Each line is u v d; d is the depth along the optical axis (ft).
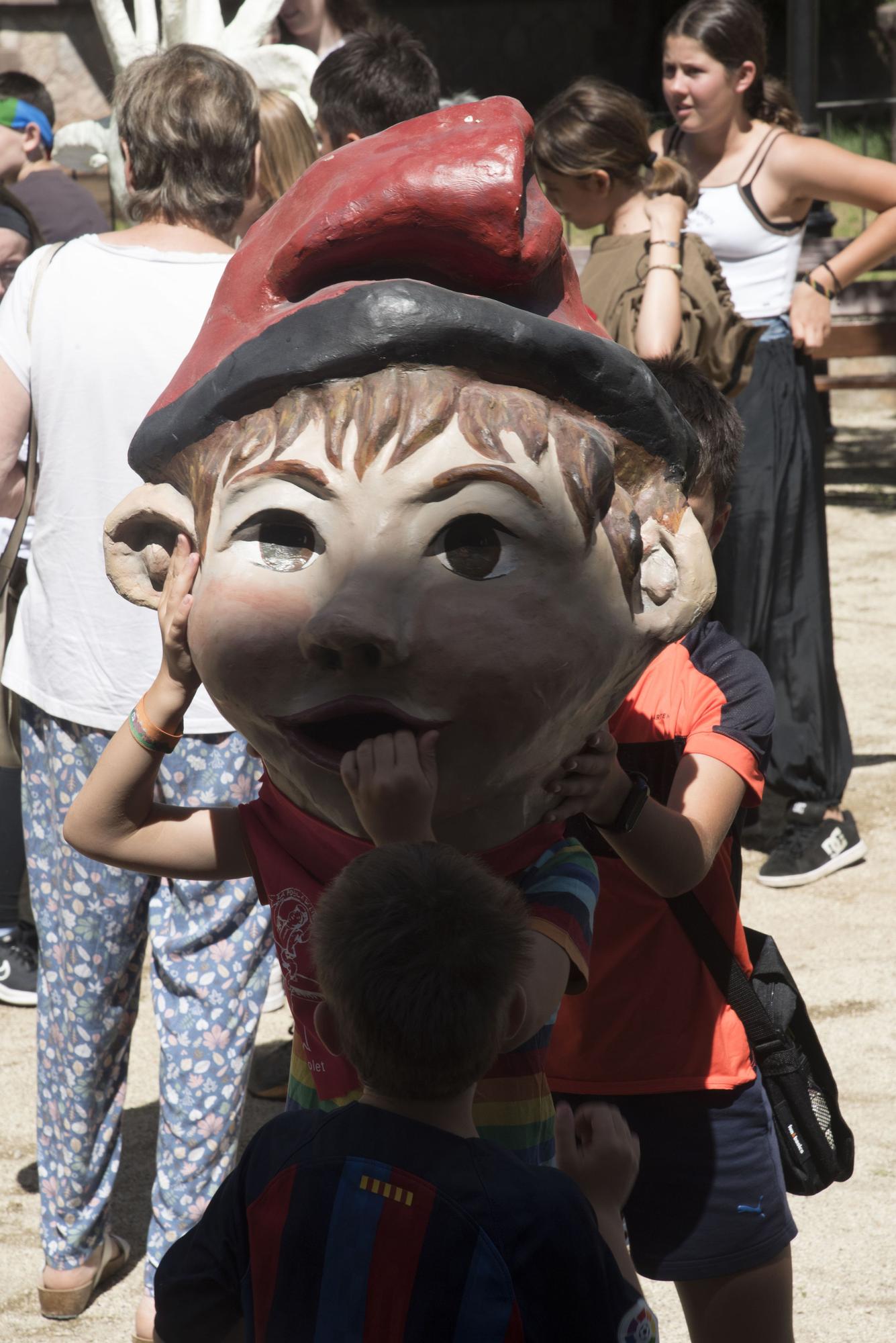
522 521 6.72
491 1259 5.84
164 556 7.84
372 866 6.24
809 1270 11.77
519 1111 7.08
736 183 18.61
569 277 7.44
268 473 6.86
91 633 10.57
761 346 18.86
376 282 6.86
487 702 6.70
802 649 18.98
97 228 21.21
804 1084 8.81
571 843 7.61
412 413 6.70
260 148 11.05
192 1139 10.80
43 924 11.12
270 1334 6.03
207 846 7.99
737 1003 8.68
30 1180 13.25
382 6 61.00
